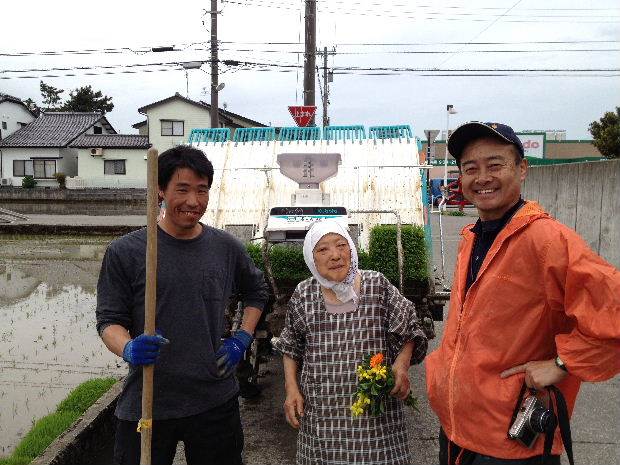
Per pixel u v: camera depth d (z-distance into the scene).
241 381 4.75
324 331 2.60
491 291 2.01
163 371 2.41
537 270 1.93
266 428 4.40
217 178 5.68
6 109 39.38
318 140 6.07
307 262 2.60
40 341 6.86
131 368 2.46
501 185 2.08
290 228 4.16
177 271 2.43
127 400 2.44
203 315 2.46
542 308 1.95
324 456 2.54
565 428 1.93
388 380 2.42
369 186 5.43
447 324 2.29
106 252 2.46
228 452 2.61
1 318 8.07
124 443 2.46
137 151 34.50
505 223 2.12
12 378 5.52
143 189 33.59
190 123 35.22
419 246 4.12
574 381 2.05
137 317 2.44
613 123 28.31
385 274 4.08
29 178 34.38
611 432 4.18
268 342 4.82
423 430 4.33
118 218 25.95
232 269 2.67
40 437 3.91
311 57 14.08
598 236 9.77
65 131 37.97
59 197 30.23
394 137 6.13
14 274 12.02
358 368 2.49
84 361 6.07
